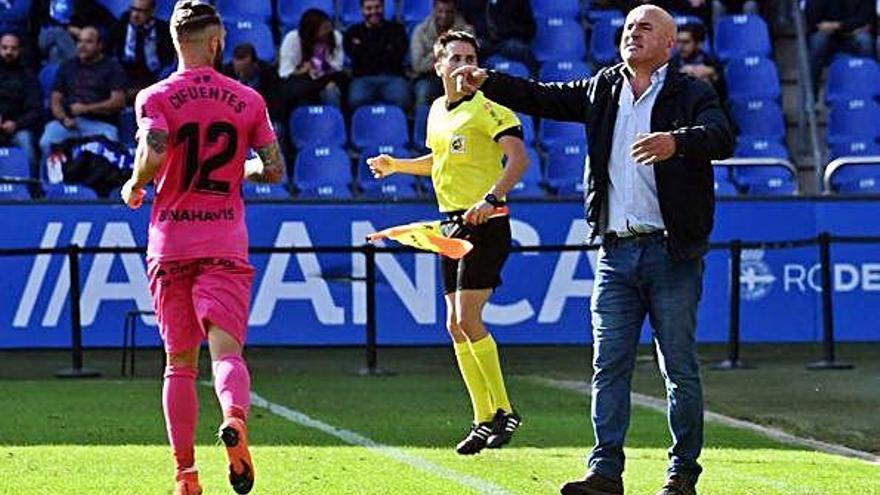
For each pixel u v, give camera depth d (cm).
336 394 3419
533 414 3070
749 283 4284
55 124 4619
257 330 4184
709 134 1902
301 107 4844
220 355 1855
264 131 1938
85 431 2769
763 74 5141
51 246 4134
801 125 5197
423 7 5334
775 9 5541
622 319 1998
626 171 1983
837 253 4284
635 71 1998
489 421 2555
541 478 2242
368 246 3981
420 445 2619
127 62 4781
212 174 1888
